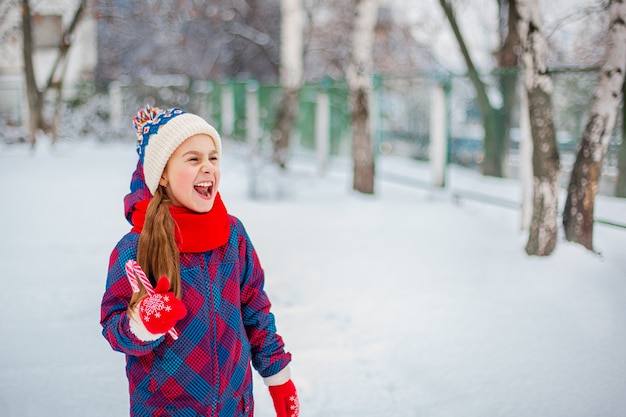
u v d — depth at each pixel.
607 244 6.44
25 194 10.67
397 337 4.57
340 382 3.88
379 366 4.11
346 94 14.80
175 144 2.04
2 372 3.88
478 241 7.31
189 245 2.03
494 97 11.83
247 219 8.77
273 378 2.29
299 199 10.52
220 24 24.92
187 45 25.92
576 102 8.23
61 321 4.77
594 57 10.60
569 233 6.32
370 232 7.98
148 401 2.04
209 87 21.38
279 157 13.72
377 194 11.05
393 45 19.12
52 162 15.70
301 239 7.60
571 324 4.71
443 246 7.18
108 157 17.34
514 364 4.08
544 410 3.49
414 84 14.45
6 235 7.62
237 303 2.15
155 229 1.99
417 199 10.44
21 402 3.50
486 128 11.72
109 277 2.04
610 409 3.48
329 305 5.27
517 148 11.62
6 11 18.09
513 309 5.08
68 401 3.53
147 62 27.08
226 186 11.80
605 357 4.13
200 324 2.03
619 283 5.49
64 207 9.52
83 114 22.25
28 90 17.97
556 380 3.84
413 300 5.37
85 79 24.36
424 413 3.50
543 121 6.28
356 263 6.54
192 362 2.03
